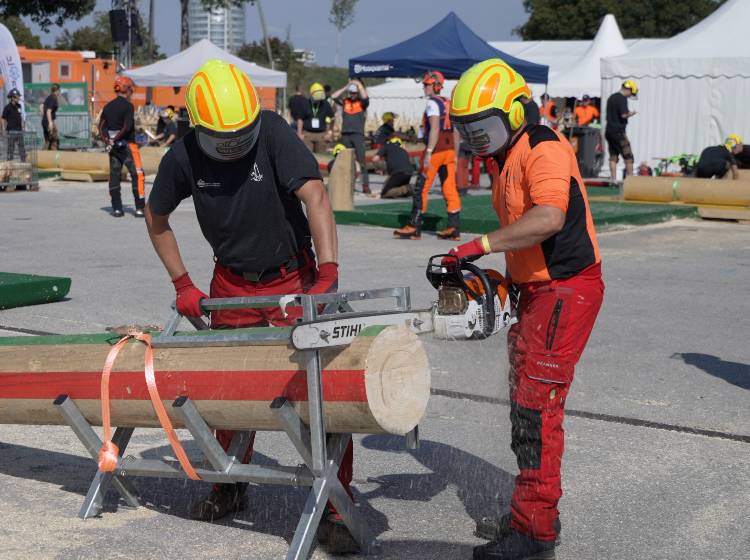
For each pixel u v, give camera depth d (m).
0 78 23.14
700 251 11.61
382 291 3.44
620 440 4.78
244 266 3.71
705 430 4.93
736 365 6.25
